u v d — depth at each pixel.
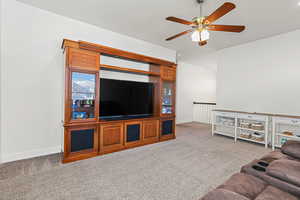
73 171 2.12
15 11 2.42
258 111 3.77
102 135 2.76
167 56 4.52
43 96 2.66
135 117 3.45
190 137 4.14
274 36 3.52
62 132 2.78
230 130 4.30
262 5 2.37
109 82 3.11
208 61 6.14
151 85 3.78
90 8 2.58
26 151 2.53
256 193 0.98
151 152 2.92
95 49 2.63
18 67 2.45
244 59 4.04
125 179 1.94
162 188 1.77
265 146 3.32
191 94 6.89
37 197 1.57
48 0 2.39
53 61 2.74
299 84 3.17
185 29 3.32
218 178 2.00
